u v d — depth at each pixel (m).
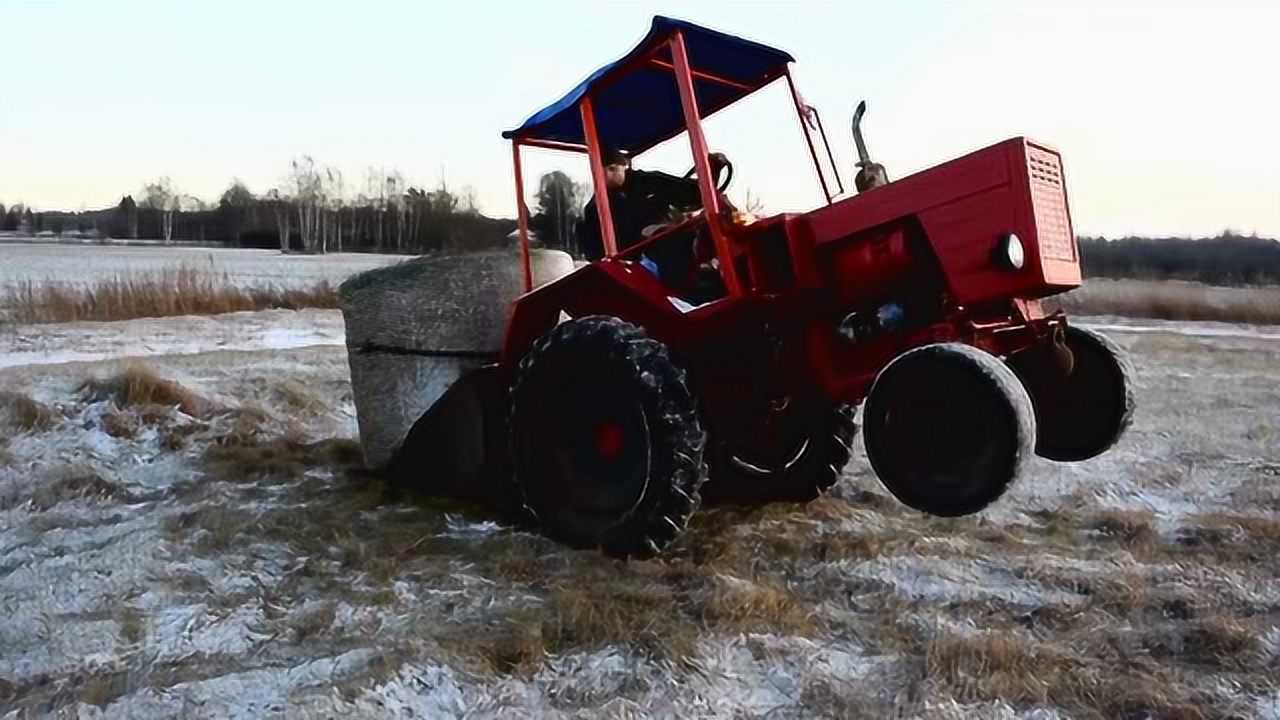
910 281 4.20
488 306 5.79
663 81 5.25
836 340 4.47
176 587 3.99
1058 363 4.21
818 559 4.32
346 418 8.25
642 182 5.54
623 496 4.34
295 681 3.02
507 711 2.82
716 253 4.52
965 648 3.17
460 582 4.00
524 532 4.79
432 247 57.28
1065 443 4.59
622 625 3.40
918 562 4.17
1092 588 3.86
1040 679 2.98
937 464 3.78
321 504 5.33
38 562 4.36
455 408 5.42
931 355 3.76
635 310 4.70
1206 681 3.01
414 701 2.89
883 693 2.95
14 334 12.81
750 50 4.99
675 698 2.91
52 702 2.93
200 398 7.80
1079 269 4.10
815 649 3.26
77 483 5.77
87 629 3.51
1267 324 26.47
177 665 3.19
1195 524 4.93
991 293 3.93
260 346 12.73
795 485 5.32
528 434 4.71
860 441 7.28
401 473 5.69
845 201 4.32
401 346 5.88
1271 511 5.37
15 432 6.93
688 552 4.37
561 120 5.46
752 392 4.76
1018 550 4.46
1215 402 9.59
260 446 6.85
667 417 4.20
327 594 3.90
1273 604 3.70
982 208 3.96
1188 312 27.94
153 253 49.50
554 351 4.55
